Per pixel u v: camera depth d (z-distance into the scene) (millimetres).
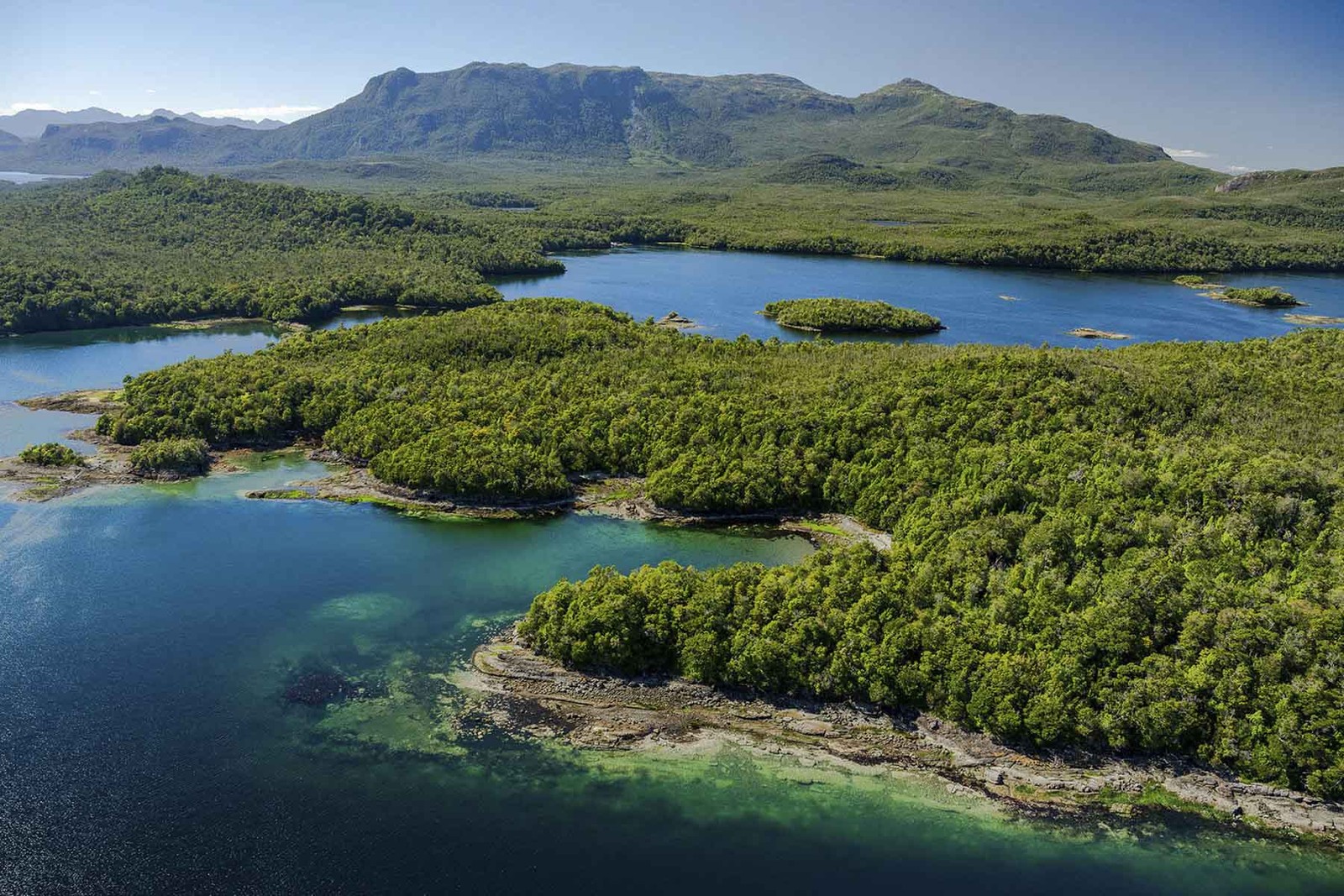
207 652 106000
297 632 110250
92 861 77062
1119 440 130125
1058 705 88875
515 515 144625
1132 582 98750
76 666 102938
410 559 129375
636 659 101562
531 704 97688
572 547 134375
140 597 117750
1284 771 84438
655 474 150000
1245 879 76562
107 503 146875
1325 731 83438
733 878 76000
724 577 109125
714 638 99812
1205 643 93125
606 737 92625
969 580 107000
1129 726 88938
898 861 78125
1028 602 101562
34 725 93250
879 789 86375
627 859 77812
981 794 85688
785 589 105875
